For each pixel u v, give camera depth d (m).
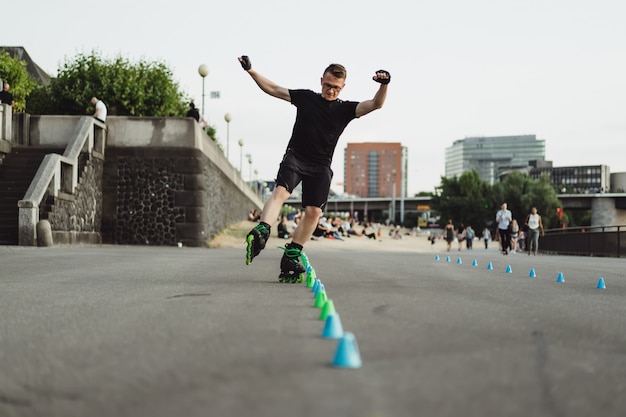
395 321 4.53
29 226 19.08
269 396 2.41
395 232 62.44
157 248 22.59
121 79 35.06
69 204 21.81
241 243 28.89
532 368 3.02
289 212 87.88
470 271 11.30
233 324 4.28
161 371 2.86
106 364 3.03
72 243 21.83
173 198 26.20
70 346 3.50
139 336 3.81
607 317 5.12
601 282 8.23
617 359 3.34
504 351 3.45
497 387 2.62
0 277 8.40
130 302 5.58
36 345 3.54
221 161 33.19
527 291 7.41
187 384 2.62
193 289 6.79
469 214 107.44
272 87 7.21
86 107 35.22
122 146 26.22
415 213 183.00
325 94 7.06
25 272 9.30
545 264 15.55
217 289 6.79
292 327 4.14
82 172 23.38
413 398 2.40
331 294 6.42
